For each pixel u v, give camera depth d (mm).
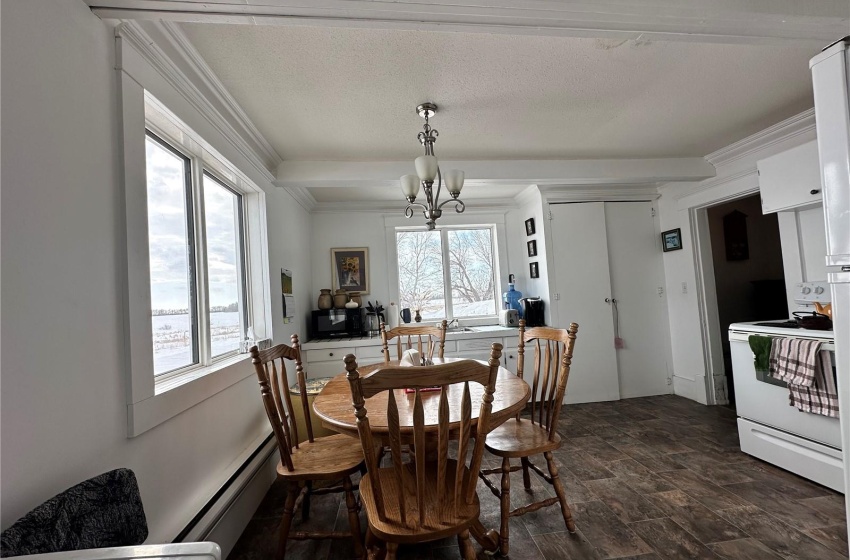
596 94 2090
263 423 2359
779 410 2191
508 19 1205
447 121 2332
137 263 1230
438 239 4312
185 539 1340
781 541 1589
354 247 4117
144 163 1301
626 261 3881
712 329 3545
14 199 832
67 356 954
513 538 1688
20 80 860
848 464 1308
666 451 2535
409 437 1282
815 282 2367
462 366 1086
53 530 770
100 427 1051
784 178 2395
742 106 2311
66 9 1008
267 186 2678
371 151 2742
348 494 1574
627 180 3256
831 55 1311
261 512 1999
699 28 1289
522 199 4191
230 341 2316
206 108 1752
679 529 1702
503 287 4285
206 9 1120
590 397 3758
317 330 3670
